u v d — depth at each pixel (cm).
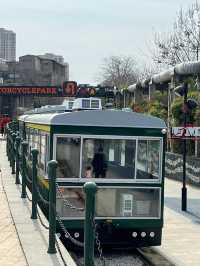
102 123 1150
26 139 1809
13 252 867
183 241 1351
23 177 1427
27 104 10362
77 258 1116
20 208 1262
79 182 1141
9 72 13800
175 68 2936
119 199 1160
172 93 3069
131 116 1162
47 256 838
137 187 1166
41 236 974
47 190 1174
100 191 1152
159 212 1178
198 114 2583
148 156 1172
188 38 5306
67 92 6209
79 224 1138
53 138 1135
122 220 1159
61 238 1130
